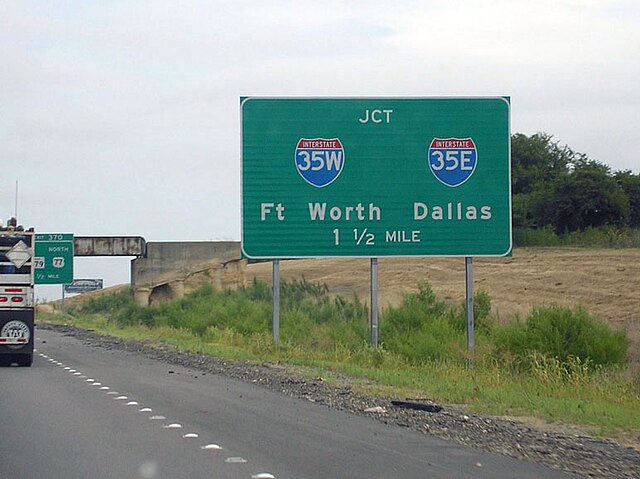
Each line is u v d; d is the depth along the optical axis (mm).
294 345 34000
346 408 17641
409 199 29250
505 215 29266
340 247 29141
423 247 29172
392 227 29203
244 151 29219
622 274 55000
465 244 29188
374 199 29234
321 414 16672
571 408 17234
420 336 31141
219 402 18562
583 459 12336
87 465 11508
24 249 29578
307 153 29281
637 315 44000
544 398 18812
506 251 29234
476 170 29312
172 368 28281
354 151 29312
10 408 17500
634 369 25938
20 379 24219
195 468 11297
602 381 22156
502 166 29297
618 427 15352
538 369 23500
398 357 29578
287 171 29219
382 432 14469
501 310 48000
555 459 12289
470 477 10898
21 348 29031
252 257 29031
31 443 13234
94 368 28375
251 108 29297
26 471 11141
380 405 18016
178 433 14172
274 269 33219
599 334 27312
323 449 12766
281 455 12250
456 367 26172
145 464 11562
